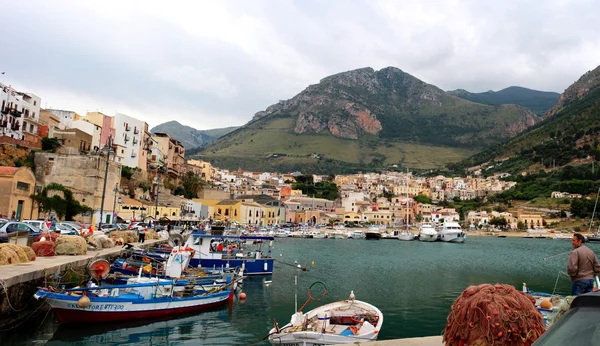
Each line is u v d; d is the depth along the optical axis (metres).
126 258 37.12
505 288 6.68
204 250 41.94
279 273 48.38
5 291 19.31
